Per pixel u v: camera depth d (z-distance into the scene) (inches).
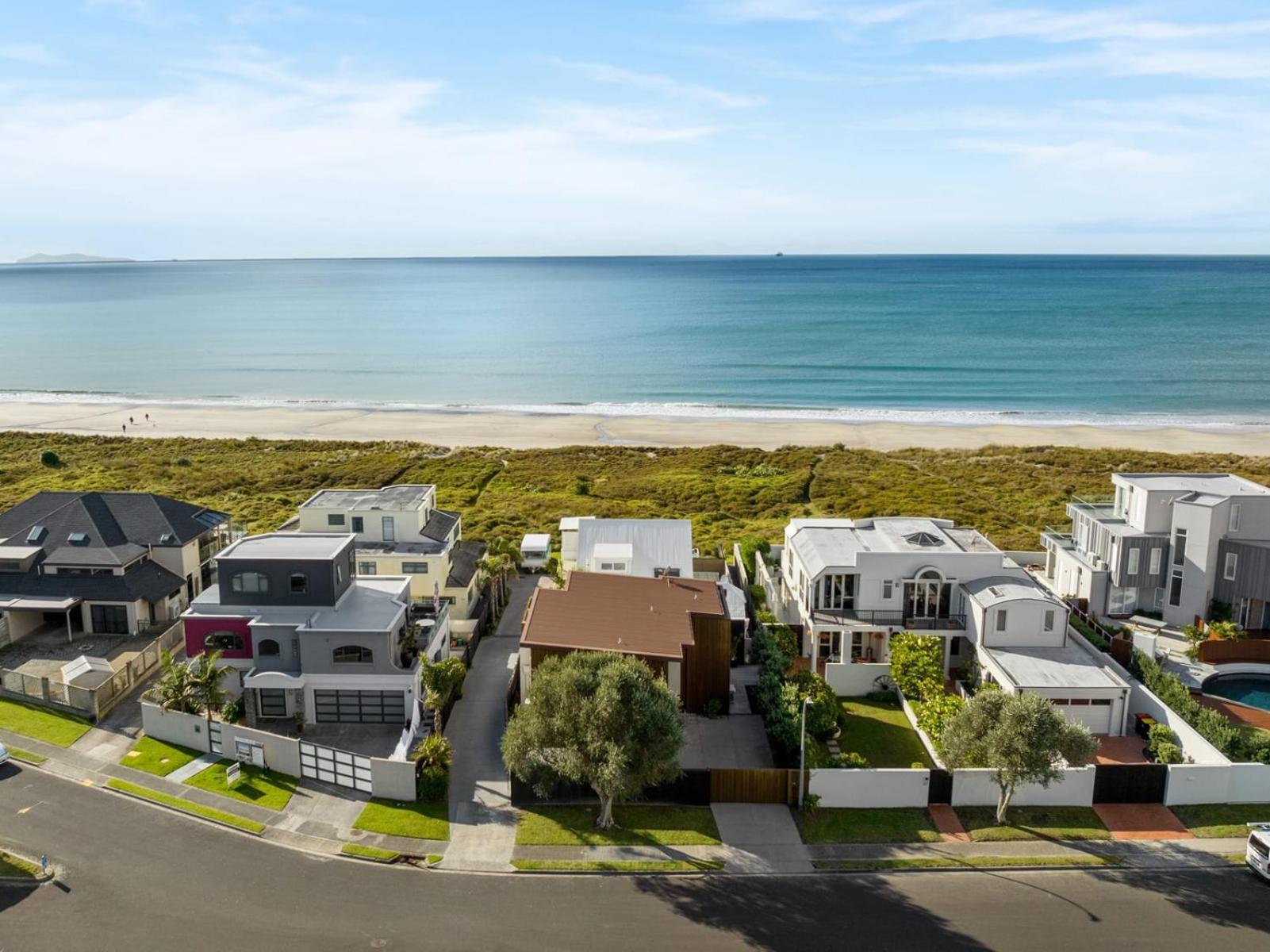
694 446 5024.6
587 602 1740.9
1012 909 1156.5
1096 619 2080.5
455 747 1573.6
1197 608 2079.2
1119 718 1638.8
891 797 1395.2
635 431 5442.9
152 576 2071.9
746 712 1727.4
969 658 1878.7
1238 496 2065.7
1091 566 2193.7
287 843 1279.5
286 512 3469.5
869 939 1095.0
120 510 2182.6
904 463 4478.3
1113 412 5802.2
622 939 1088.8
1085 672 1688.0
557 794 1408.7
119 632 1998.0
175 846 1263.5
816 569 1962.4
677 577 2030.0
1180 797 1396.4
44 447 4884.4
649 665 1557.6
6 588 1972.2
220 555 1772.9
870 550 2039.9
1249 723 1686.8
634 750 1261.1
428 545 2191.2
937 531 2146.9
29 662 1846.7
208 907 1134.4
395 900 1157.7
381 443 5019.7
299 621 1712.6
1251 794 1406.3
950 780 1393.9
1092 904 1166.3
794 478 4106.8
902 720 1717.5
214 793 1400.1
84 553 2006.6
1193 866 1251.8
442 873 1219.9
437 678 1632.6
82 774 1446.9
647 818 1362.0
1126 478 2244.1
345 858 1249.4
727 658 1701.5
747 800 1406.3
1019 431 5255.9
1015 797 1398.9
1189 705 1604.3
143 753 1513.3
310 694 1662.2
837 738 1596.9
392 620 1701.5
